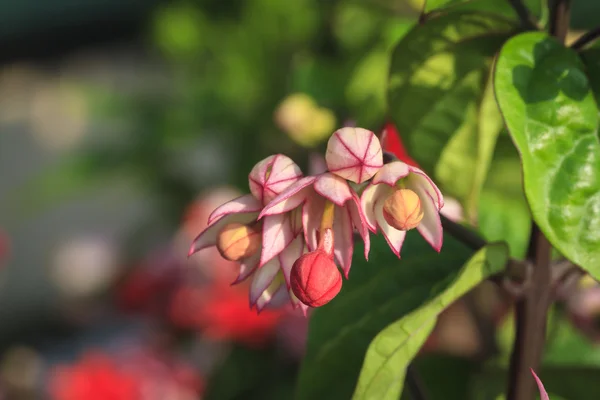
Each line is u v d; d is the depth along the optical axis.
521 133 0.31
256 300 0.32
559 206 0.30
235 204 0.31
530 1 0.34
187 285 0.64
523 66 0.31
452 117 0.35
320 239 0.31
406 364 0.32
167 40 0.99
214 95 0.96
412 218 0.30
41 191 1.05
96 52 1.77
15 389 0.67
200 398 0.62
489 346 0.47
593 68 0.31
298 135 0.47
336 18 0.74
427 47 0.35
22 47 1.76
